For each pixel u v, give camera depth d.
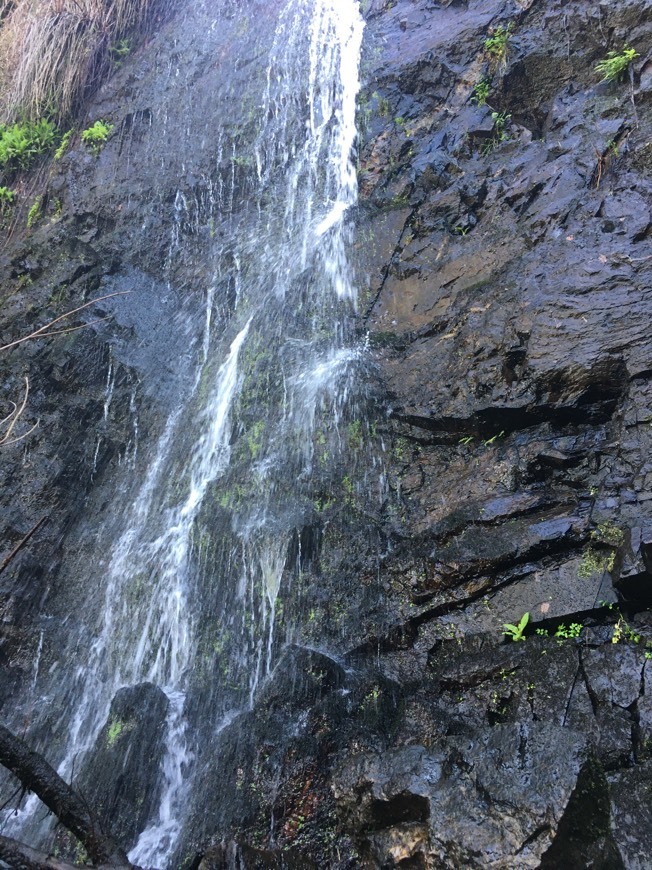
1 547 6.11
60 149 8.72
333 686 4.26
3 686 5.64
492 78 6.45
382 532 4.93
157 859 3.91
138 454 6.56
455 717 3.98
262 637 4.88
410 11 7.38
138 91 8.67
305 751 3.99
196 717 4.64
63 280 7.33
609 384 4.52
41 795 2.90
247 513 5.42
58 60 8.89
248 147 7.69
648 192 5.00
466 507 4.65
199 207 7.66
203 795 4.09
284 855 3.61
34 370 6.84
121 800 4.16
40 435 6.61
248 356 6.38
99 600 5.83
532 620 4.08
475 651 4.18
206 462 6.04
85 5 9.02
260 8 8.53
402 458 5.23
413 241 6.13
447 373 5.25
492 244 5.65
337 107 7.32
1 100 9.24
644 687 3.52
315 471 5.39
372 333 5.88
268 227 7.21
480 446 5.00
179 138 8.11
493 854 2.87
